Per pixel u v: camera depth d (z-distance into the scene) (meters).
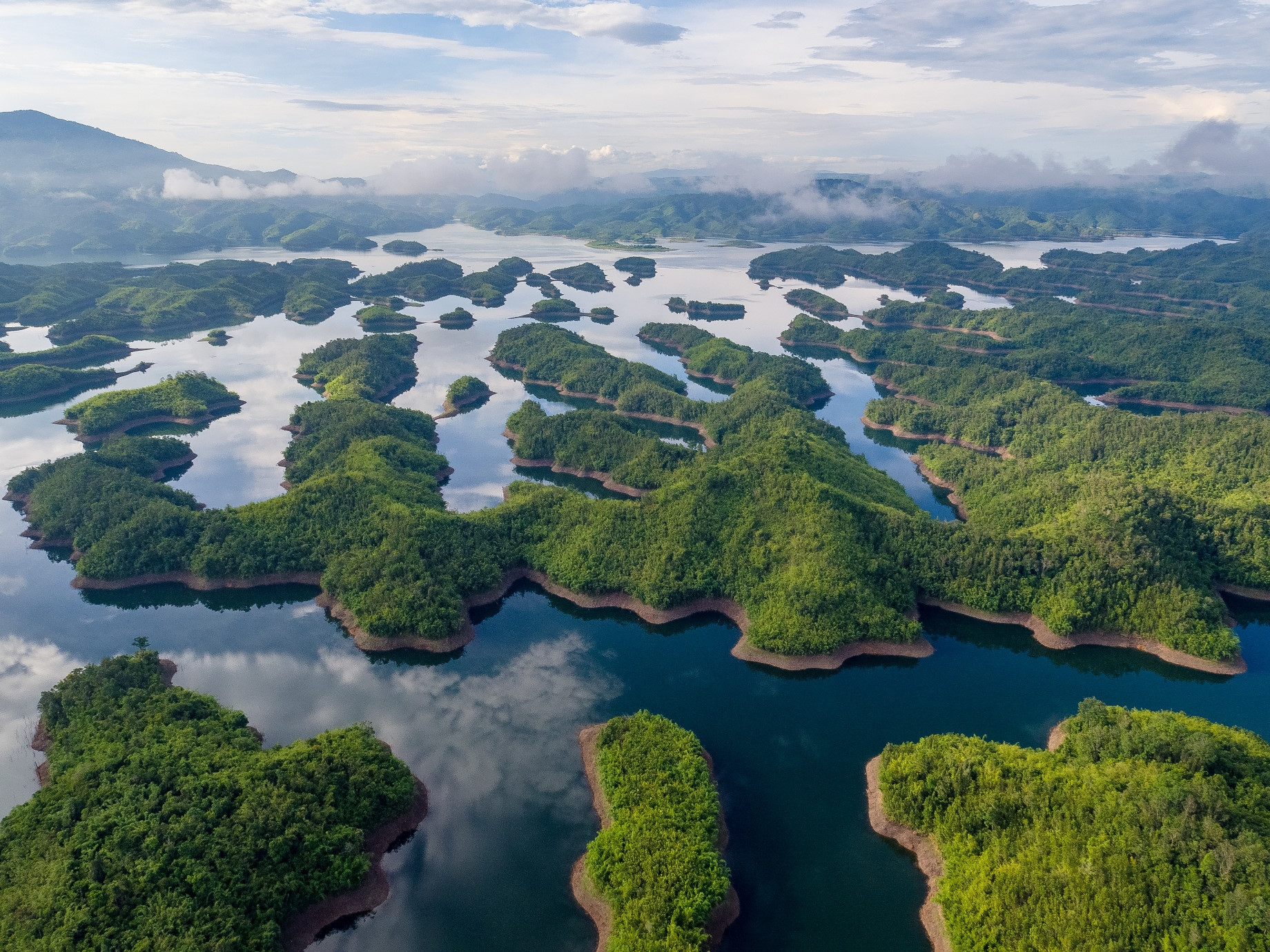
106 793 107.62
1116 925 87.25
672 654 158.50
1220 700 148.00
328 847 103.38
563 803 120.88
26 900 91.06
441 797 121.69
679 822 107.62
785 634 154.50
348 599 167.75
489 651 159.12
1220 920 85.06
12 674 155.50
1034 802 106.81
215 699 137.75
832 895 105.69
